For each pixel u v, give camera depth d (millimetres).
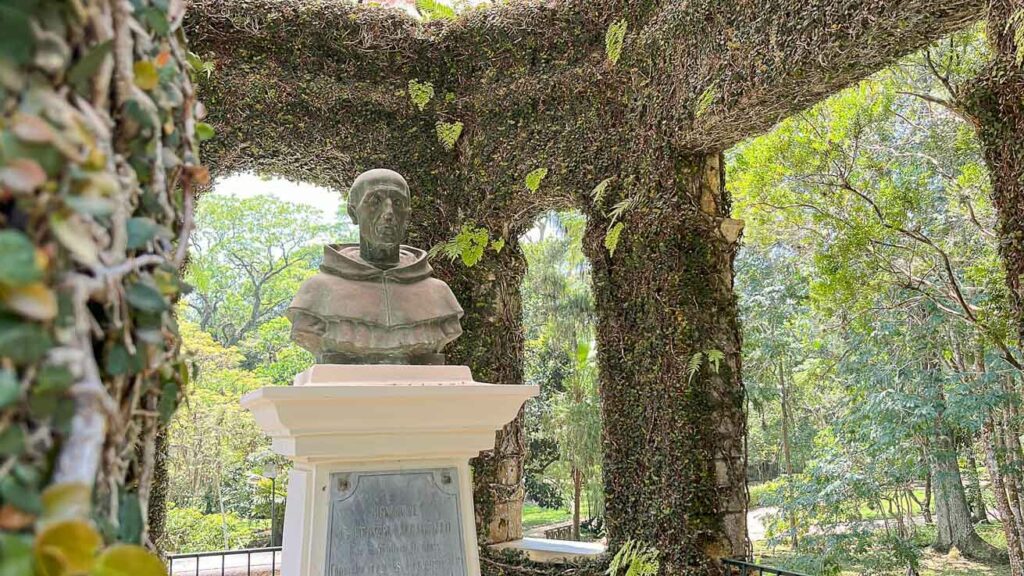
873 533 7996
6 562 640
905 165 7602
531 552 5035
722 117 4016
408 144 5695
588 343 9891
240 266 17656
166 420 1072
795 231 7719
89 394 748
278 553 8523
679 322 4328
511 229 5680
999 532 10852
